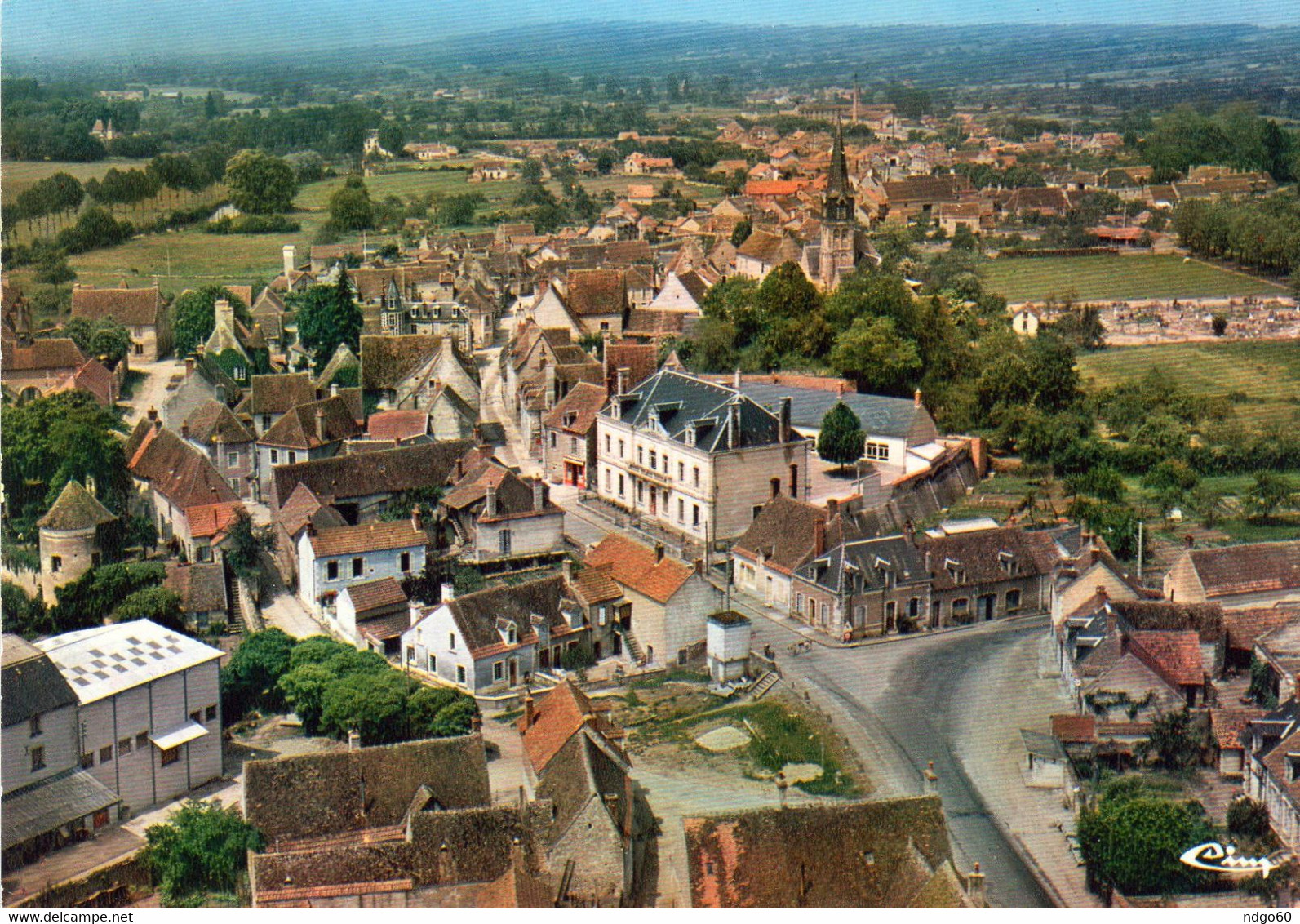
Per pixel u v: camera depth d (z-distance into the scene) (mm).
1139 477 183375
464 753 105875
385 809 103562
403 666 138500
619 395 179750
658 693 131875
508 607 135875
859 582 142625
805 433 186750
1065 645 132000
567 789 99062
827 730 123062
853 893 92000
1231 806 107062
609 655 141000
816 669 135750
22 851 106125
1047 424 188500
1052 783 114250
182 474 169875
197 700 119562
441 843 95812
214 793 118688
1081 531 151750
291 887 93438
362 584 145000
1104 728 119062
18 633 148625
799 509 154875
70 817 108688
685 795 112250
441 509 163750
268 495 184375
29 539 166875
